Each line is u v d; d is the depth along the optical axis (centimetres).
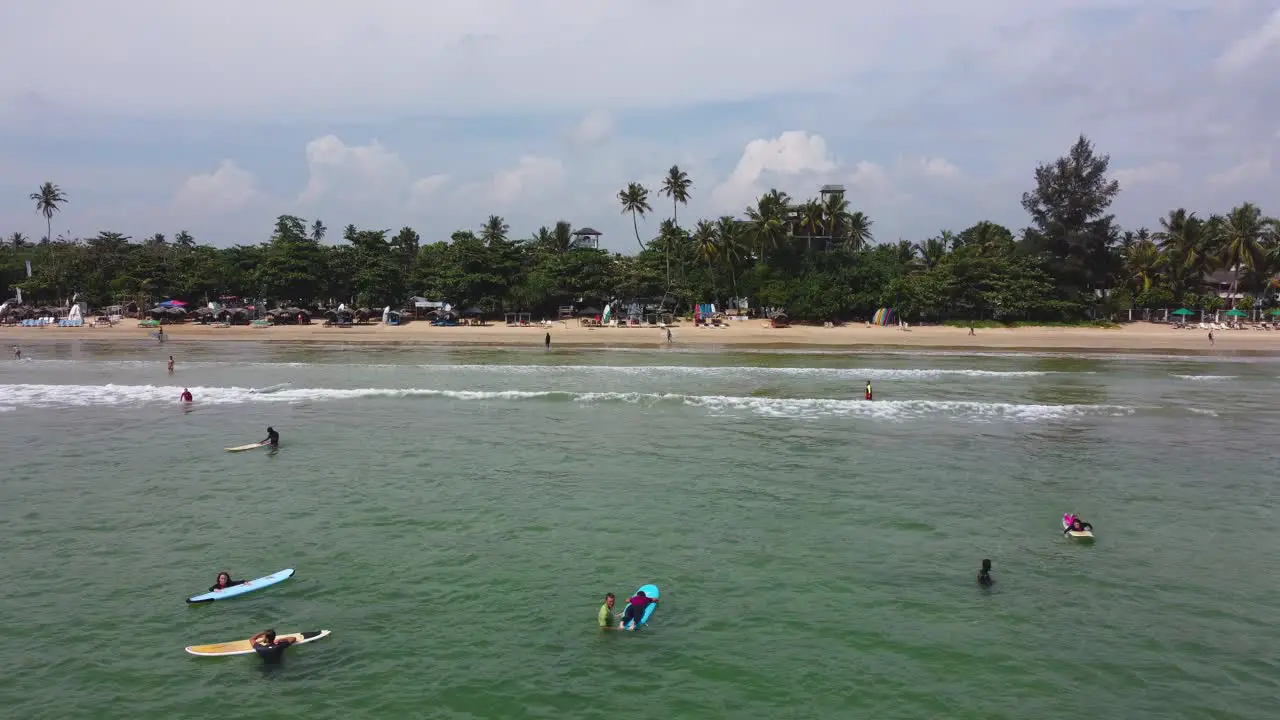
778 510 2336
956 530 2177
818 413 3872
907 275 10288
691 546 2047
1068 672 1452
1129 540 2108
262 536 2119
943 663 1480
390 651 1512
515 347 7481
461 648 1526
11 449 3117
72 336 8544
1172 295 10281
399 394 4422
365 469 2802
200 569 1894
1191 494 2525
